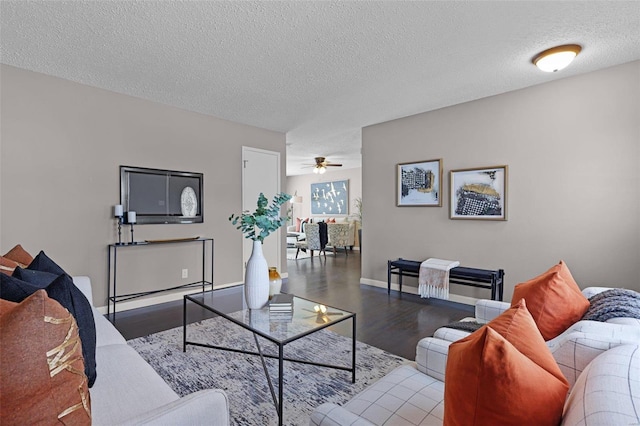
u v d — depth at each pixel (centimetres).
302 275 553
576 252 308
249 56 264
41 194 300
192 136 409
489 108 360
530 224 334
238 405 181
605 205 292
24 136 291
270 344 262
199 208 416
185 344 248
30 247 295
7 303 91
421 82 319
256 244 224
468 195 377
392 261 422
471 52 259
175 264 394
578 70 295
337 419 92
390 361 236
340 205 984
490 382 68
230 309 224
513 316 94
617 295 138
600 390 63
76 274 320
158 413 92
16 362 71
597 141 295
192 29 224
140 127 363
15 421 71
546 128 322
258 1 194
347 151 685
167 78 308
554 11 205
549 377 74
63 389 79
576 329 113
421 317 333
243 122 461
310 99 367
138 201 361
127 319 322
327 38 237
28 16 206
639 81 275
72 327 86
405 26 221
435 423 103
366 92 345
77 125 320
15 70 286
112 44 244
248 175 475
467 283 355
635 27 223
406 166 435
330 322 196
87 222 327
